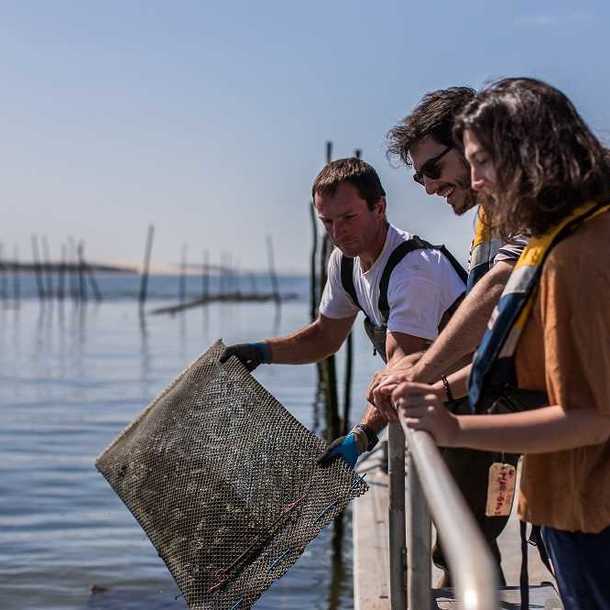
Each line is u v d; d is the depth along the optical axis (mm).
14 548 9578
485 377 2615
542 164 2430
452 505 1740
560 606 3797
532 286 2508
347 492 3410
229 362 3871
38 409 21062
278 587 8383
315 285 19359
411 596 3174
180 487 3797
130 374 29656
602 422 2404
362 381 27766
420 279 3980
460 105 3826
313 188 4164
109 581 8570
